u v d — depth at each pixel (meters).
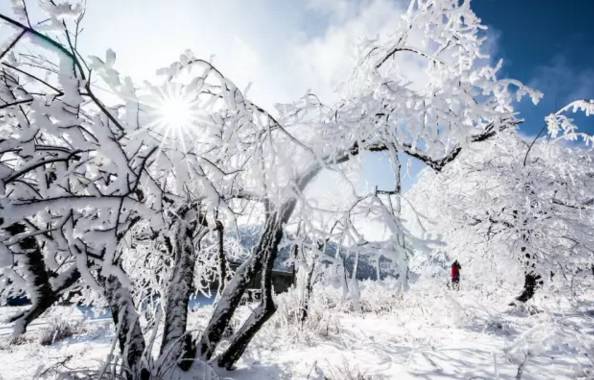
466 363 4.21
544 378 3.61
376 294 9.41
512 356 4.24
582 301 6.88
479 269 8.57
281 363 4.35
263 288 3.97
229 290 3.99
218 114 3.12
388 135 3.29
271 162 2.91
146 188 2.58
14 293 2.96
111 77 2.13
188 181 2.64
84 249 2.06
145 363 2.99
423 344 5.19
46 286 2.41
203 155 3.07
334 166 2.91
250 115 3.03
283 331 5.91
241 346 3.97
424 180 8.00
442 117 2.98
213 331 3.79
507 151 7.11
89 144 2.11
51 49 1.91
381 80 3.16
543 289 7.40
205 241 5.55
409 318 7.26
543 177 6.87
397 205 2.98
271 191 3.02
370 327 6.56
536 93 3.01
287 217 3.57
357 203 3.04
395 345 5.23
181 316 3.69
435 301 7.08
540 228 6.87
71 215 2.00
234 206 3.94
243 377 3.83
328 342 5.44
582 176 6.86
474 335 5.61
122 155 2.00
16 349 5.94
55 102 2.02
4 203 1.73
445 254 9.24
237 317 6.57
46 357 5.29
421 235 2.89
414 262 8.26
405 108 3.04
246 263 4.13
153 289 5.11
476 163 6.99
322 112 3.40
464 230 8.01
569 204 7.05
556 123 4.68
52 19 1.97
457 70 3.36
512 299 8.13
